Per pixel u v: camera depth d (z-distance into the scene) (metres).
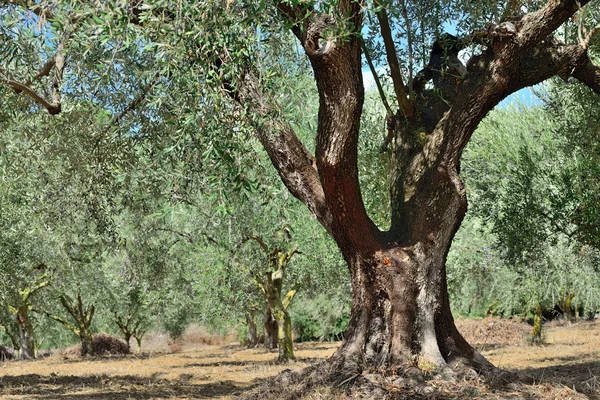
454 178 7.97
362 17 6.29
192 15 5.07
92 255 23.08
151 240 18.62
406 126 8.83
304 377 7.81
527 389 7.18
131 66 7.04
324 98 6.78
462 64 8.65
